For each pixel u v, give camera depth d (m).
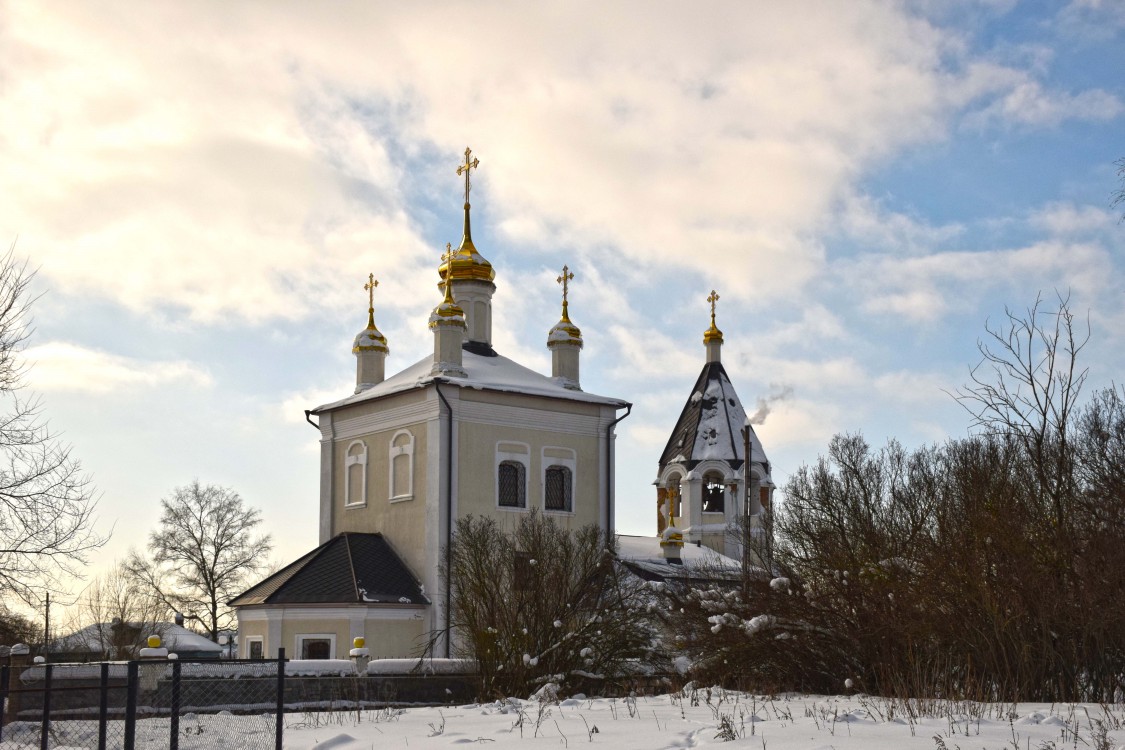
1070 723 15.88
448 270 47.75
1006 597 22.88
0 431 29.89
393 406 47.28
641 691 30.91
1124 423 27.97
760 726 16.59
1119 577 21.91
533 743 15.91
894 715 17.92
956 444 31.80
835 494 29.11
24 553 29.94
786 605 27.16
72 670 17.14
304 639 42.31
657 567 46.84
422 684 30.19
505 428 47.06
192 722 16.42
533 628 32.59
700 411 57.81
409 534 45.56
